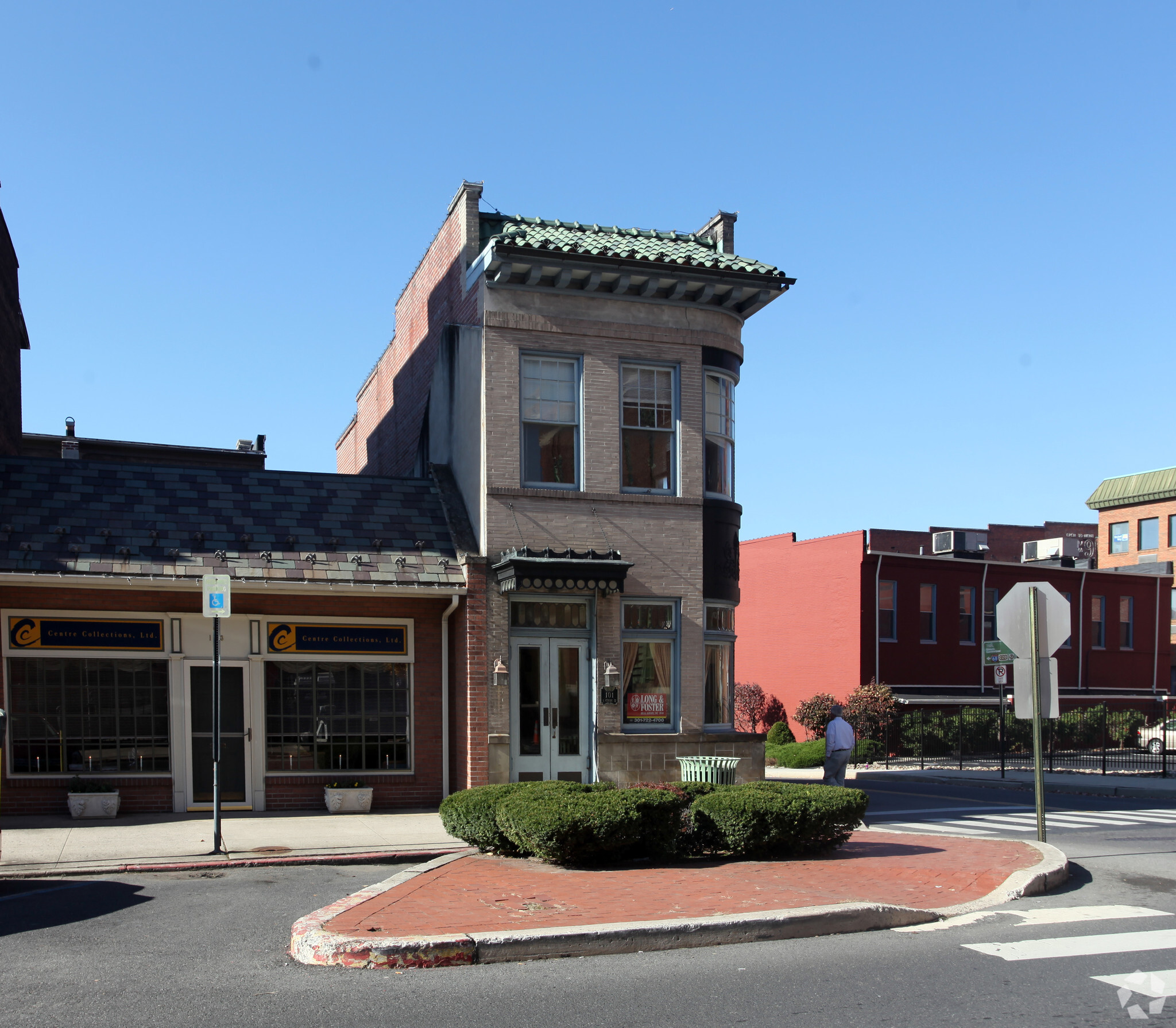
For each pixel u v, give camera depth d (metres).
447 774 16.80
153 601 15.74
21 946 7.96
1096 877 11.02
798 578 38.25
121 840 13.16
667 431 18.11
